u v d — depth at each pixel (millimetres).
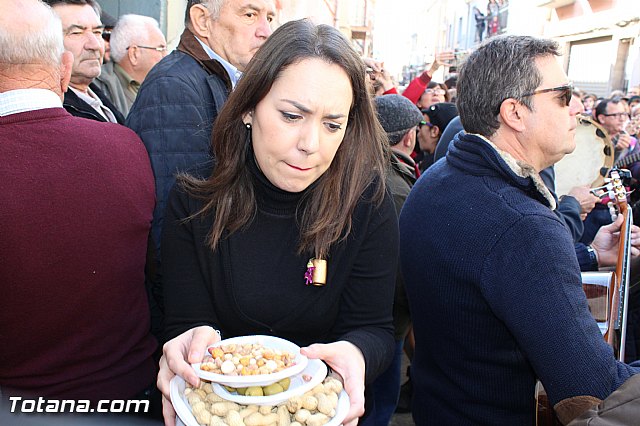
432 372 1518
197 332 1059
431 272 1389
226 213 1165
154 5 4059
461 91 1474
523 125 1373
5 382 1113
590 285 1578
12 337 1093
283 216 1191
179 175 1260
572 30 12734
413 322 1573
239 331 1219
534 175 1298
